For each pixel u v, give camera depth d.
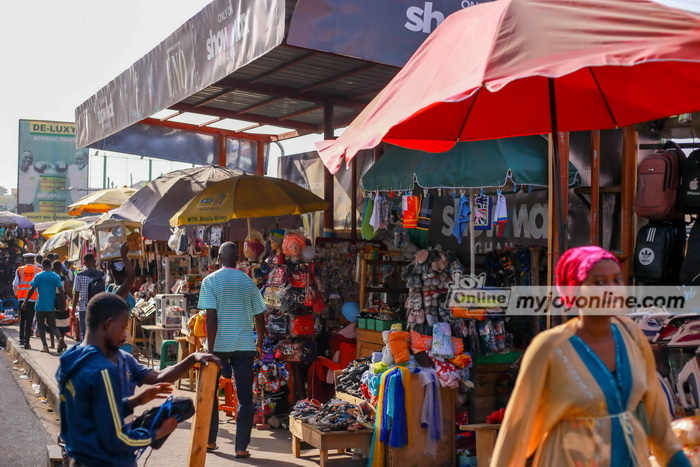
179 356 10.44
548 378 2.75
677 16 3.41
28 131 62.12
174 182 11.84
